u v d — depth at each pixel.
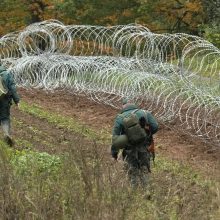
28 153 27.62
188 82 38.16
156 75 41.59
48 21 56.03
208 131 38.03
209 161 33.47
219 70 39.00
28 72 51.84
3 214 16.86
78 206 16.62
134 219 17.17
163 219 18.09
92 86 46.81
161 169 30.30
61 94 49.56
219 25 70.12
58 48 52.78
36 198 17.06
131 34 45.69
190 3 77.44
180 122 39.72
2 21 80.75
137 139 24.00
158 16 81.38
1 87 31.50
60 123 39.81
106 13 81.62
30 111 42.41
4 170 18.05
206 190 24.45
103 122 41.56
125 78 42.91
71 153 20.44
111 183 17.52
